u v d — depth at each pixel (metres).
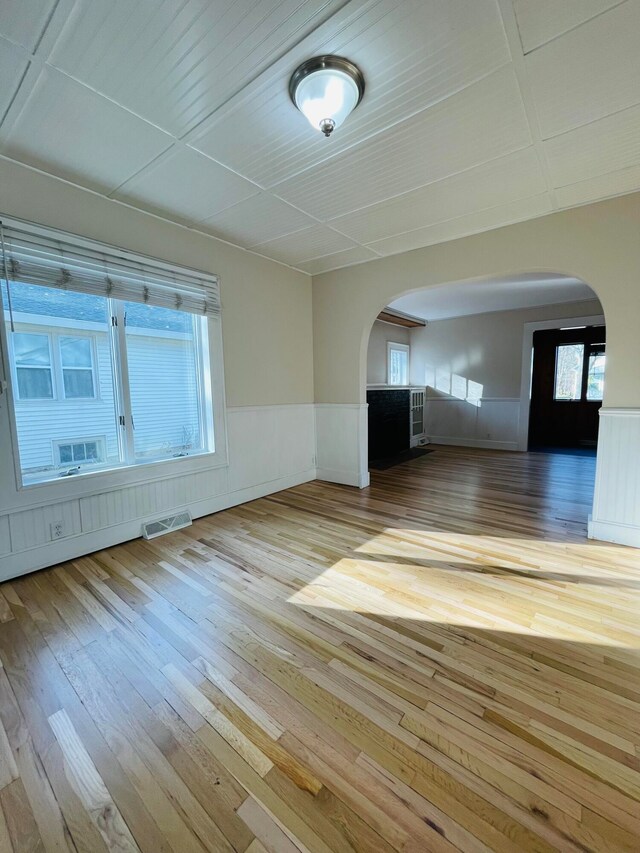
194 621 1.78
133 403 2.73
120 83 1.50
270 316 3.71
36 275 2.14
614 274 2.50
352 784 1.05
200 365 3.16
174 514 2.96
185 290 2.94
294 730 1.21
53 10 1.22
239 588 2.06
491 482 4.30
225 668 1.48
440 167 2.13
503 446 6.48
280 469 3.94
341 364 4.09
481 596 1.97
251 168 2.12
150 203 2.52
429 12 1.23
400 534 2.79
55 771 1.09
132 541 2.68
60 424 2.37
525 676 1.43
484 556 2.42
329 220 2.80
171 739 1.19
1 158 1.99
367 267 3.75
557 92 1.57
